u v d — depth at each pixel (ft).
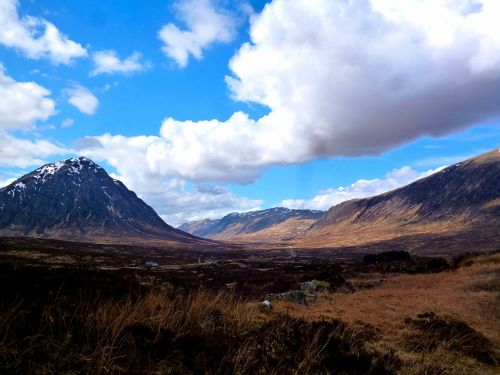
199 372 18.12
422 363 26.32
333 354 23.27
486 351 32.76
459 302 63.31
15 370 14.92
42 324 19.15
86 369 16.17
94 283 43.32
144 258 307.58
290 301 67.72
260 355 21.22
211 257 407.03
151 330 21.39
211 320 25.49
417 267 152.46
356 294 82.94
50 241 444.96
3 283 28.68
